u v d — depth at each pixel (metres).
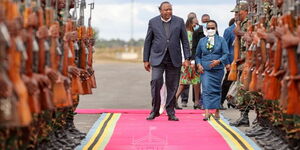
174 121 14.05
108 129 12.65
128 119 14.36
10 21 6.27
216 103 14.03
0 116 6.12
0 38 6.00
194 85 16.50
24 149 7.48
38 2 7.73
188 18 16.56
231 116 14.86
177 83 14.29
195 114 15.38
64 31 9.00
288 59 7.66
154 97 14.16
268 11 10.45
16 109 6.16
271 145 10.19
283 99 7.95
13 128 6.81
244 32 12.60
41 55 7.36
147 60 14.38
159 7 14.53
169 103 14.23
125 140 11.22
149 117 14.25
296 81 7.57
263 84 9.56
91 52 11.47
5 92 6.04
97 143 10.89
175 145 10.75
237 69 12.77
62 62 8.78
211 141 11.18
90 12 11.74
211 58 13.87
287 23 7.97
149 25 14.34
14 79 6.32
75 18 10.66
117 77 32.22
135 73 36.44
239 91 12.80
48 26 8.06
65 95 8.03
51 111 8.66
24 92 6.34
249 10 11.69
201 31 15.91
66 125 11.00
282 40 7.80
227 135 11.88
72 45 9.52
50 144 9.29
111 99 19.91
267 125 11.31
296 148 9.10
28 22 7.01
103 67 45.75
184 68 16.38
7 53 6.22
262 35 9.41
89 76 11.31
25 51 6.71
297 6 8.05
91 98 20.19
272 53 8.95
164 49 14.16
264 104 10.96
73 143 10.43
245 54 12.34
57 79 7.93
